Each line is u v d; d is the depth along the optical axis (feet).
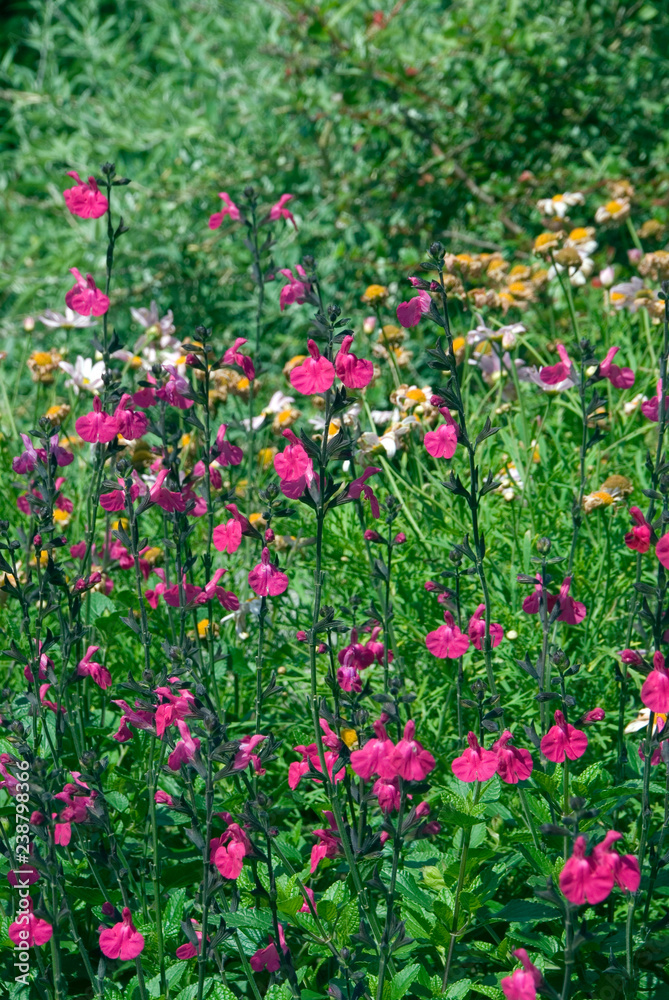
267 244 11.39
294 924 6.99
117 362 15.52
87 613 9.23
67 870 7.88
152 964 7.33
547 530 10.57
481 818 7.11
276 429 12.05
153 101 23.30
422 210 20.40
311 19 19.25
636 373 13.14
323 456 6.21
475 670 9.69
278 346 20.38
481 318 11.87
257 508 11.77
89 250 21.27
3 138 26.55
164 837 9.12
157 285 21.21
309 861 8.35
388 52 19.89
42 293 22.12
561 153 19.85
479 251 20.02
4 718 6.72
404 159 20.08
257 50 21.80
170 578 10.74
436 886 7.64
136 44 29.25
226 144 21.39
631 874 5.24
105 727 9.07
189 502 8.14
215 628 9.30
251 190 11.28
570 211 18.86
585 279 14.88
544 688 7.01
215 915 7.17
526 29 18.88
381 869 7.64
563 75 19.44
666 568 6.41
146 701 6.46
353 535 11.05
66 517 11.35
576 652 9.77
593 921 7.29
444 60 19.80
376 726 5.88
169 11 25.12
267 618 9.95
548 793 7.15
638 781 7.91
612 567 10.46
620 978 7.19
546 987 5.56
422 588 10.34
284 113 21.11
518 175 19.79
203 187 21.16
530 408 13.01
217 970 7.92
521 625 9.68
